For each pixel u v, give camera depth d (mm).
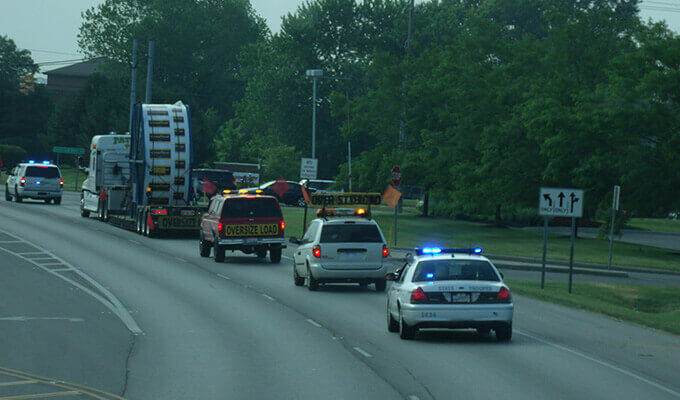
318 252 63750
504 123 129375
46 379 31750
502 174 128625
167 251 93500
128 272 73375
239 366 35094
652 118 112125
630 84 115188
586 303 60562
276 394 29562
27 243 95375
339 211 71562
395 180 102812
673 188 112625
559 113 116188
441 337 44250
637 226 178750
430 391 30281
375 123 157625
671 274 93875
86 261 80562
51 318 48281
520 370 34875
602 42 131250
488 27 142875
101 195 128375
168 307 54219
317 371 34125
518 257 95875
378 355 38312
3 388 29969
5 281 65188
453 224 144125
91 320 48031
